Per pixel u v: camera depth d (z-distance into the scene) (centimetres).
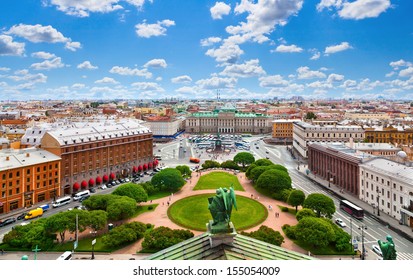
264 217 13925
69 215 11656
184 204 15775
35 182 16562
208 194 17212
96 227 11819
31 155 17050
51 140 17988
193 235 11462
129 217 13988
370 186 16312
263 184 16788
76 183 18800
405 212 13300
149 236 11150
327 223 11331
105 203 13938
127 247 11444
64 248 11394
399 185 13912
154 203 16138
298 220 12625
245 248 4150
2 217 14738
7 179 15238
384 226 13400
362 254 10631
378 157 17188
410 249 11181
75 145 18762
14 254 11056
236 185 19150
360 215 14075
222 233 4066
